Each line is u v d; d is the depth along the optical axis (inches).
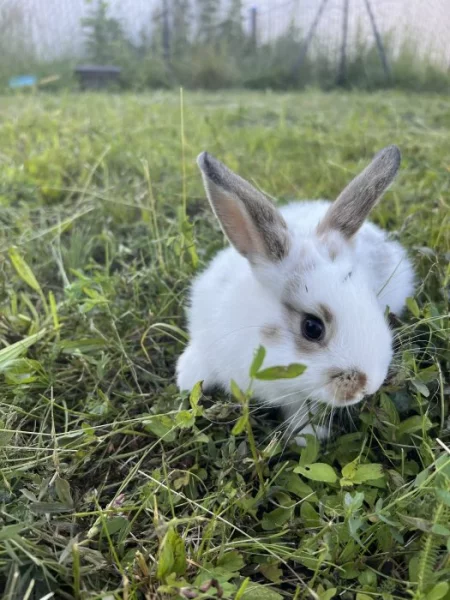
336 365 8.7
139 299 13.9
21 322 12.7
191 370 10.9
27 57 51.3
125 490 8.9
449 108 36.4
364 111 36.2
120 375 11.3
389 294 11.3
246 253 10.0
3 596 6.9
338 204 10.5
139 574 7.1
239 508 8.3
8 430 9.2
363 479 7.9
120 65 58.0
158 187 19.3
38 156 21.9
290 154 23.3
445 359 10.7
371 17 56.7
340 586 7.3
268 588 7.2
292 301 9.4
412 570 7.1
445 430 9.2
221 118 31.8
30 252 15.4
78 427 10.2
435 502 7.5
